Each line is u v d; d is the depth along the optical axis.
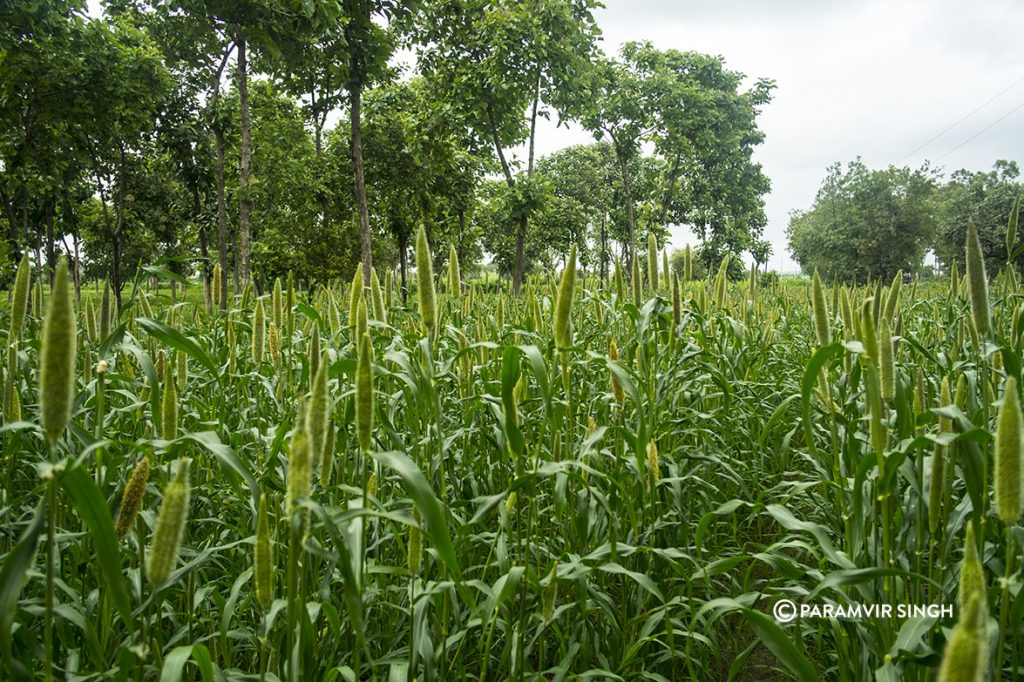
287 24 15.90
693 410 4.60
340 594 3.42
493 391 3.97
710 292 7.62
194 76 25.52
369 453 2.07
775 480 5.40
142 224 33.59
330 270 26.56
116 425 3.75
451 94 20.98
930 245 45.16
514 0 20.36
